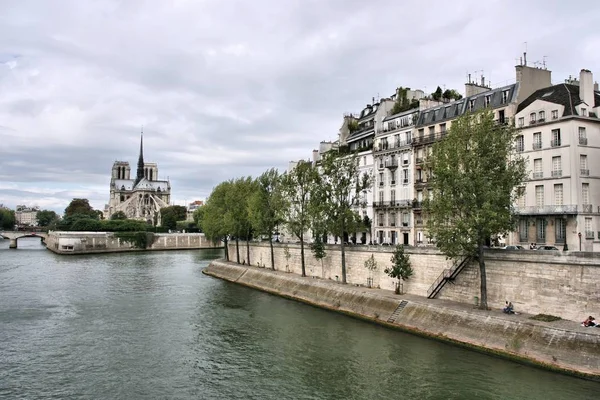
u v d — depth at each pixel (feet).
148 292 242.58
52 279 287.07
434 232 158.40
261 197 280.72
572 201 178.70
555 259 137.90
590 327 121.60
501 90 212.02
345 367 126.11
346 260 228.02
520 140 198.49
